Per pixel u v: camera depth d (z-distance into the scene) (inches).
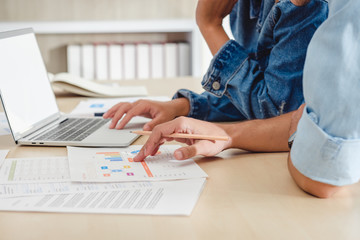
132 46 113.2
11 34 41.1
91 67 112.6
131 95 62.2
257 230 21.6
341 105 23.9
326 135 24.3
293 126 33.2
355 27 23.5
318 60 24.7
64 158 32.7
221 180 28.4
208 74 40.4
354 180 25.0
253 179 28.5
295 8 36.7
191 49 115.4
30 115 40.3
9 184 27.1
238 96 40.4
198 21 43.7
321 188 25.2
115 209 23.6
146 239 20.7
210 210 23.8
